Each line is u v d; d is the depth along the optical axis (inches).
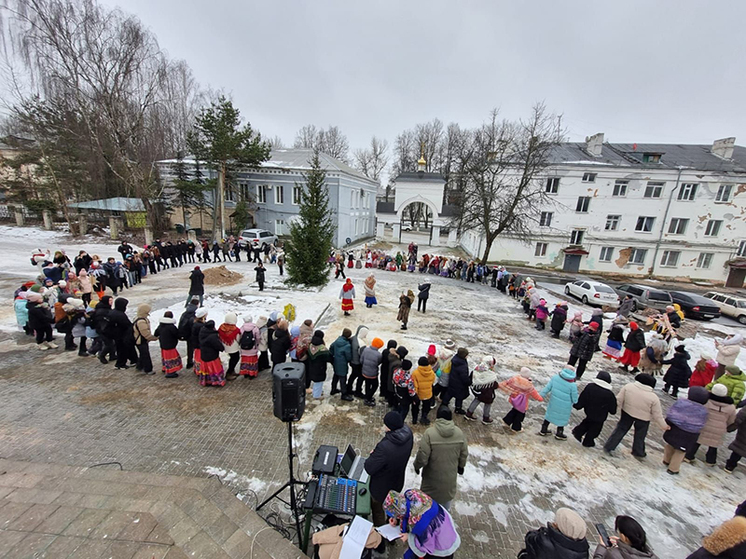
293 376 155.3
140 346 302.2
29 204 1218.6
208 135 1181.1
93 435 222.1
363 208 1721.2
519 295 746.2
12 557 123.5
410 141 2591.0
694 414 222.4
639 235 1310.3
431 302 680.4
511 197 1106.7
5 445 206.7
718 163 1294.3
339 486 159.3
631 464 241.4
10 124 1269.7
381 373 290.5
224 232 1378.0
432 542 130.6
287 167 1366.9
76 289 442.9
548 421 261.1
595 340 378.9
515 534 177.5
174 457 207.8
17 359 320.8
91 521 143.5
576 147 1443.2
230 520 152.2
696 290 1189.1
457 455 167.5
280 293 630.5
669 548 176.6
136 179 1124.5
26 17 871.1
